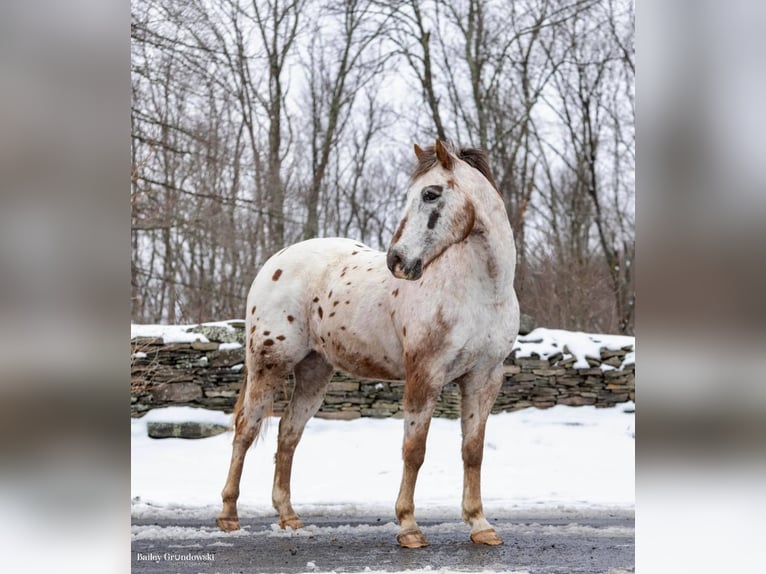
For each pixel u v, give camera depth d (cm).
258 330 646
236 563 520
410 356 558
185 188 1520
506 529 655
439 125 1950
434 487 852
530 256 2020
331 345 620
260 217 1570
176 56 1323
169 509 748
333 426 1037
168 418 1007
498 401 1090
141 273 1497
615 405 1102
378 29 1966
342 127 2080
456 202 525
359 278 612
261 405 645
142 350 1028
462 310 545
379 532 643
